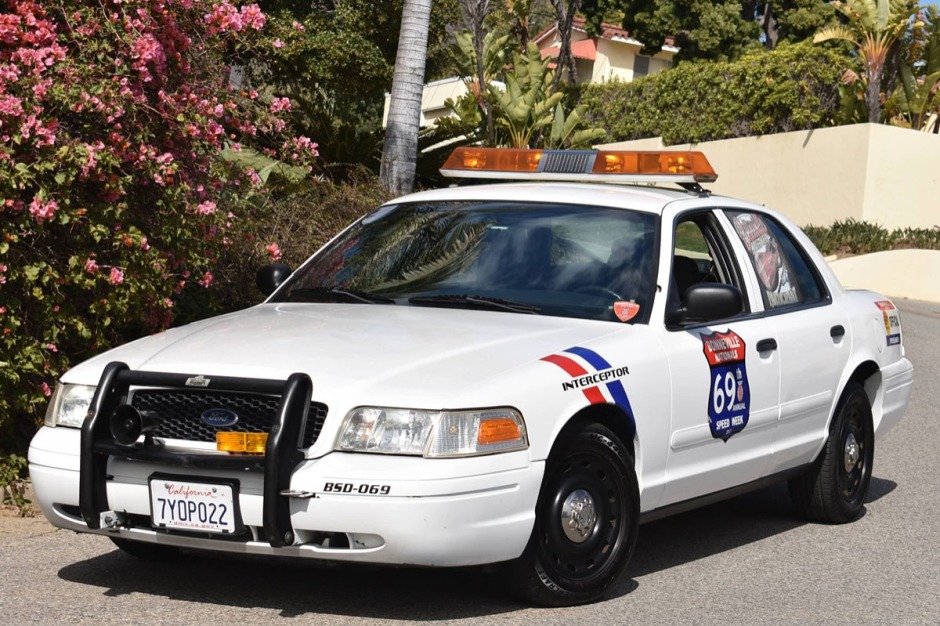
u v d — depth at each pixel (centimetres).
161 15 721
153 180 710
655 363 522
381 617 468
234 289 910
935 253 2442
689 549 617
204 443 449
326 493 426
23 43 653
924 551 625
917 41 2752
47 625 448
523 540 455
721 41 4053
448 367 459
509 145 2428
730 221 627
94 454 455
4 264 629
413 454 430
